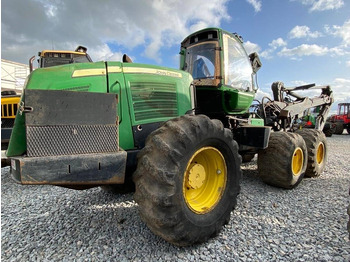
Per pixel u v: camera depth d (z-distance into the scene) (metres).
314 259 1.85
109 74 2.20
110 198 3.18
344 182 3.99
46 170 1.61
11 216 2.79
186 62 3.64
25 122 1.61
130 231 2.29
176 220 1.76
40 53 6.22
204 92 3.47
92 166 1.76
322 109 6.24
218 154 2.18
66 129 1.73
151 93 2.41
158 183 1.76
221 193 2.20
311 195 3.29
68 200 3.21
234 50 3.54
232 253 1.93
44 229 2.43
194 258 1.86
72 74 2.06
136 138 2.30
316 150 4.11
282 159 3.29
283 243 2.07
